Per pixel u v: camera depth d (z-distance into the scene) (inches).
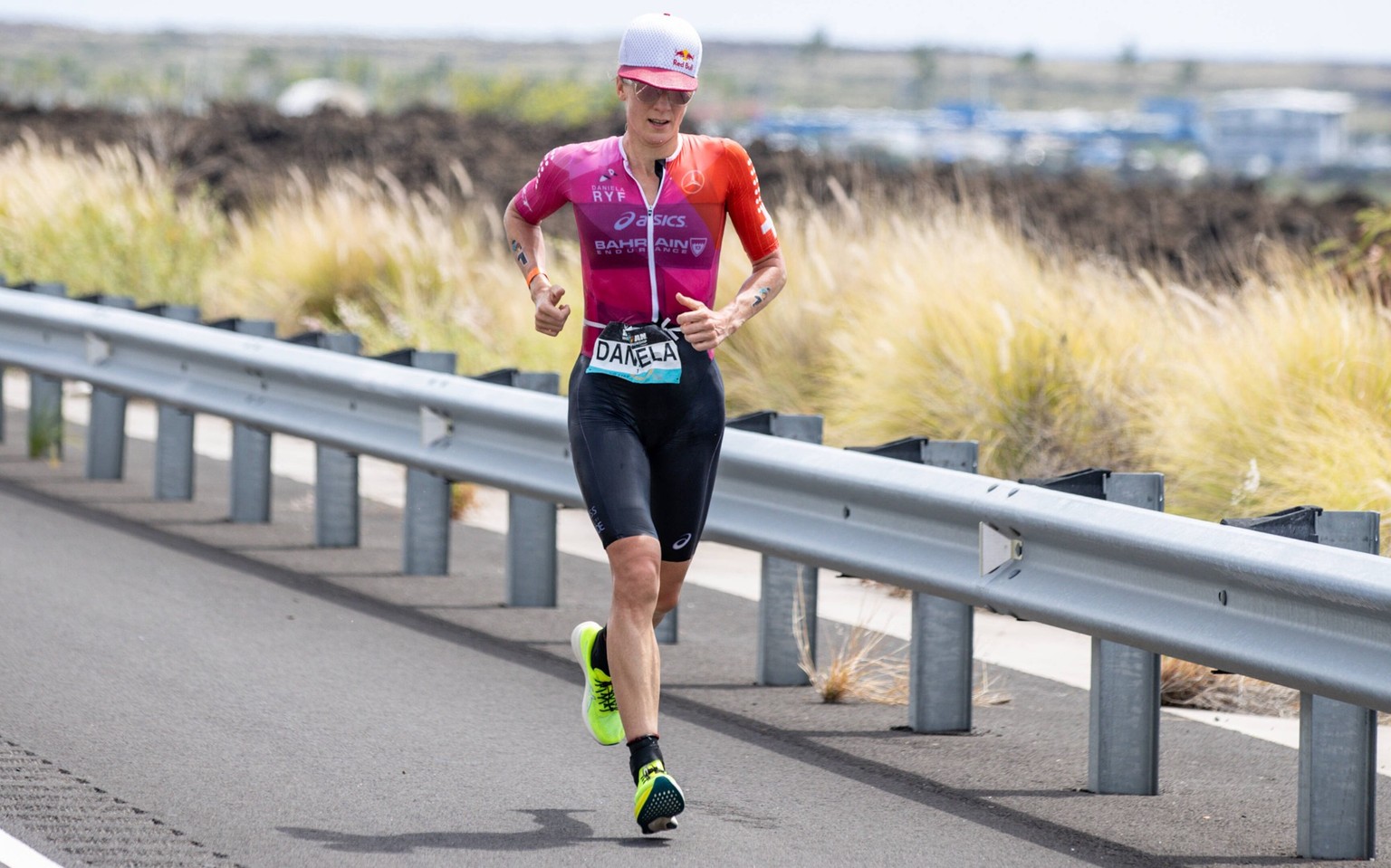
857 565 545.0
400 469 1070.4
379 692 580.4
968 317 892.6
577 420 464.8
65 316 930.7
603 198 459.2
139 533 823.1
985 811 476.1
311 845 434.0
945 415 864.9
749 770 510.3
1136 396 858.1
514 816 461.7
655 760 439.5
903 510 530.3
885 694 596.1
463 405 685.9
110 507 884.6
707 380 469.4
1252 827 466.0
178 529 835.4
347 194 1470.2
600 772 503.2
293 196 1625.2
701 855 435.2
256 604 696.4
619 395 462.3
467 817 459.8
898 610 730.8
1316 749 439.2
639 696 444.8
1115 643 484.7
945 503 511.2
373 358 761.6
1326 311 844.0
